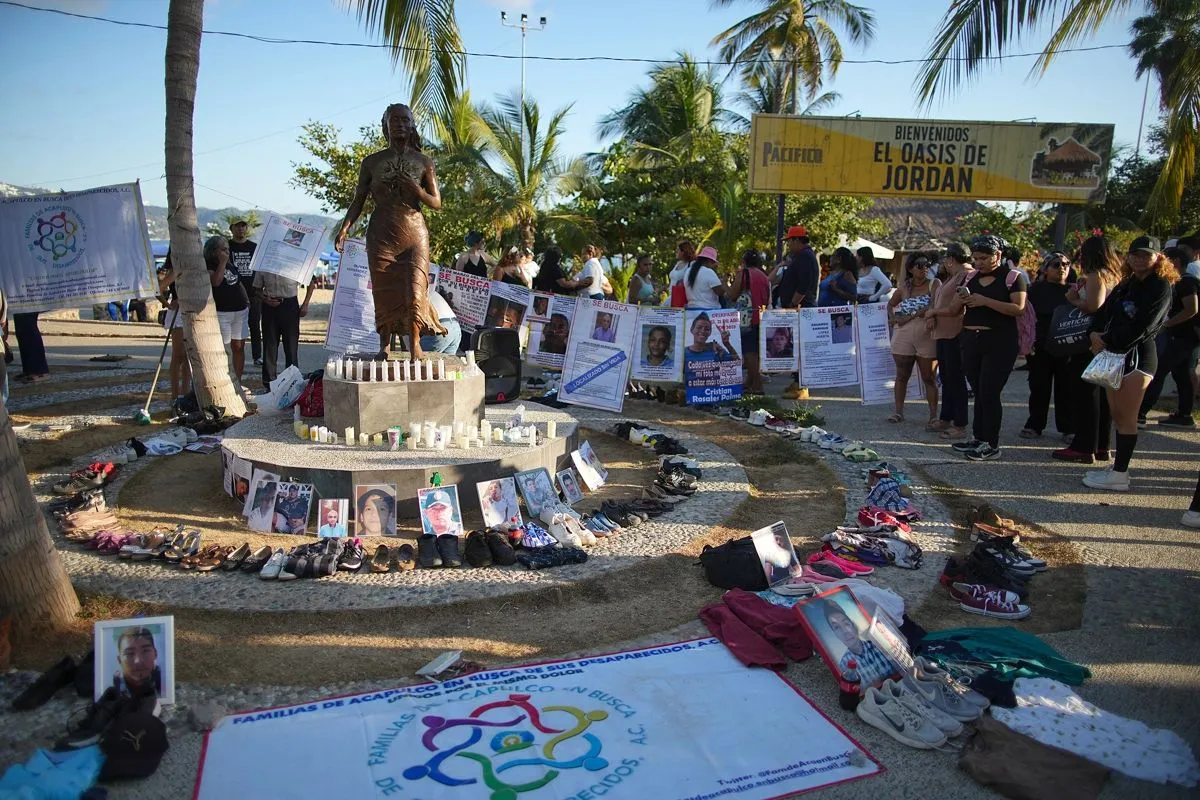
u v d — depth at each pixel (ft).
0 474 13.25
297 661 13.24
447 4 30.55
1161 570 17.25
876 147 49.67
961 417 29.04
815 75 84.53
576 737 11.12
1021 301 24.67
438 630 14.51
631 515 20.17
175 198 27.86
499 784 10.13
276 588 15.96
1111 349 22.03
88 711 11.21
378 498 19.12
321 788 10.03
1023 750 10.77
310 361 48.62
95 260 31.22
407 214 22.63
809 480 24.08
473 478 20.22
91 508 19.52
